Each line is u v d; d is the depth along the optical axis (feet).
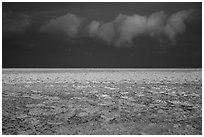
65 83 70.13
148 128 44.83
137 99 56.70
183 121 47.44
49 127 45.06
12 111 49.90
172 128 45.09
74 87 65.51
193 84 70.13
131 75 87.51
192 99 57.06
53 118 47.80
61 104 53.36
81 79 76.54
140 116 48.83
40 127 45.06
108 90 63.05
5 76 80.28
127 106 52.90
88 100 55.77
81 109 51.19
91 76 83.87
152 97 58.08
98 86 66.74
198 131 44.47
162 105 53.52
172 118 48.32
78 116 48.60
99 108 51.75
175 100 56.29
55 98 56.65
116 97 57.88
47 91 61.62
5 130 43.88
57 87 65.36
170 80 75.56
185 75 87.51
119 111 50.60
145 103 54.49
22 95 58.29
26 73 93.91
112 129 44.37
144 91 62.54
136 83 70.69
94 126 45.32
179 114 49.78
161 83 70.95
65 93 60.23
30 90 62.23
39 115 48.73
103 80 75.00
